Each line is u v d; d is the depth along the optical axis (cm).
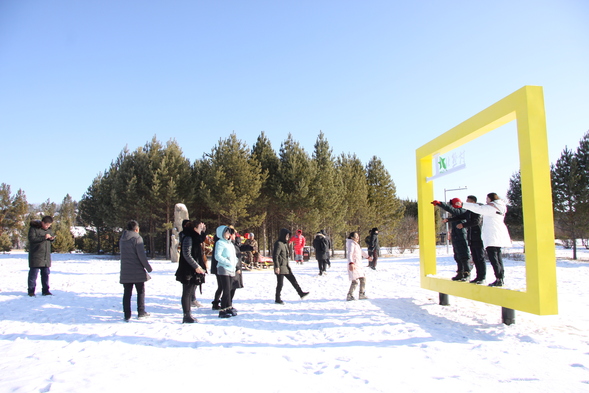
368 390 358
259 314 741
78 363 437
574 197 2448
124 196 3033
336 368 420
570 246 3450
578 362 435
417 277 1356
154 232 3158
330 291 1046
